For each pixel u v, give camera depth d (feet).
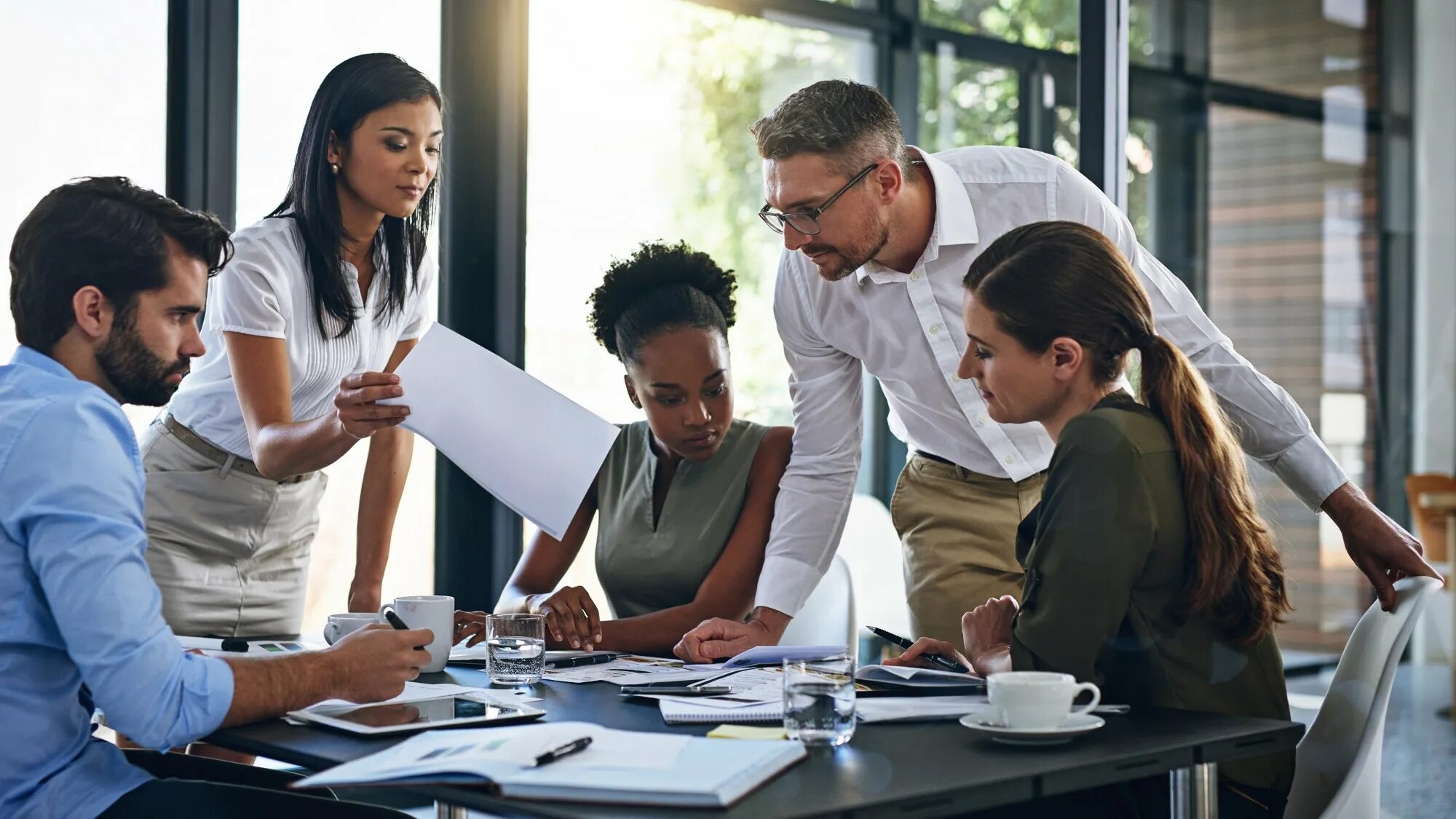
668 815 3.32
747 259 13.92
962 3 14.88
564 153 12.42
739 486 7.48
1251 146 10.32
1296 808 5.17
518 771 3.57
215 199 10.55
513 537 12.06
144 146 10.36
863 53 14.87
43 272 4.74
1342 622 9.37
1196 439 4.88
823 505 7.20
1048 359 5.12
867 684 5.21
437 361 5.95
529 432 5.90
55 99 9.98
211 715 4.44
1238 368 6.28
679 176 13.29
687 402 7.30
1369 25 9.73
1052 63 14.51
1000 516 7.03
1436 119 9.37
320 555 11.07
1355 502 5.93
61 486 4.38
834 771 3.78
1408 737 8.90
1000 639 5.51
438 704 4.85
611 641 6.79
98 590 4.34
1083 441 4.79
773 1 13.96
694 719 4.55
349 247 7.75
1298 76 10.10
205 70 10.48
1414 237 9.56
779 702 4.75
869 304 7.02
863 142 6.32
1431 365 9.40
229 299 7.20
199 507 7.75
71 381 4.66
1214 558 4.75
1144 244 10.52
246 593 8.01
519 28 12.01
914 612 7.31
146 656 4.36
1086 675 4.68
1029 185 6.81
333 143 7.47
